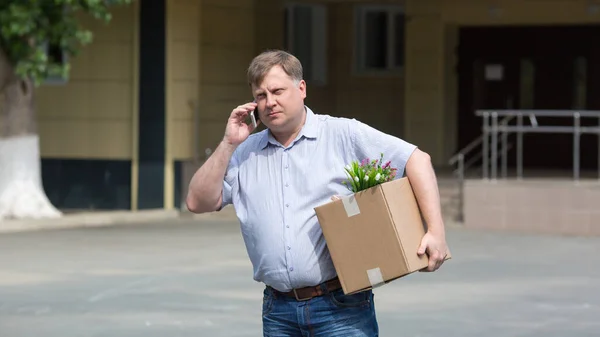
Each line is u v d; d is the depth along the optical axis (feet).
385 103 87.15
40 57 59.62
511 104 85.56
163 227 63.36
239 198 18.70
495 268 46.68
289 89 17.95
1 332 32.99
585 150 84.69
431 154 81.51
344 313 18.12
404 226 17.49
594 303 38.22
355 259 17.57
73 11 70.13
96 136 70.59
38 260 48.73
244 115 18.26
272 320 18.56
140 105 69.97
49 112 71.36
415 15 81.05
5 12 57.82
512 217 60.85
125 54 70.13
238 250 52.60
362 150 18.15
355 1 85.20
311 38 86.28
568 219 59.67
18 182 63.00
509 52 85.15
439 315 35.81
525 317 35.50
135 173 70.03
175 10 69.72
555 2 78.28
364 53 87.10
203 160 72.59
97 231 61.00
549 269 46.50
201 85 73.51
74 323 34.42
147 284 42.16
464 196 61.77
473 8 79.97
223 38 74.64
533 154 85.76
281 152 18.42
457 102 85.56
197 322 34.53
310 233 18.06
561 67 84.58
